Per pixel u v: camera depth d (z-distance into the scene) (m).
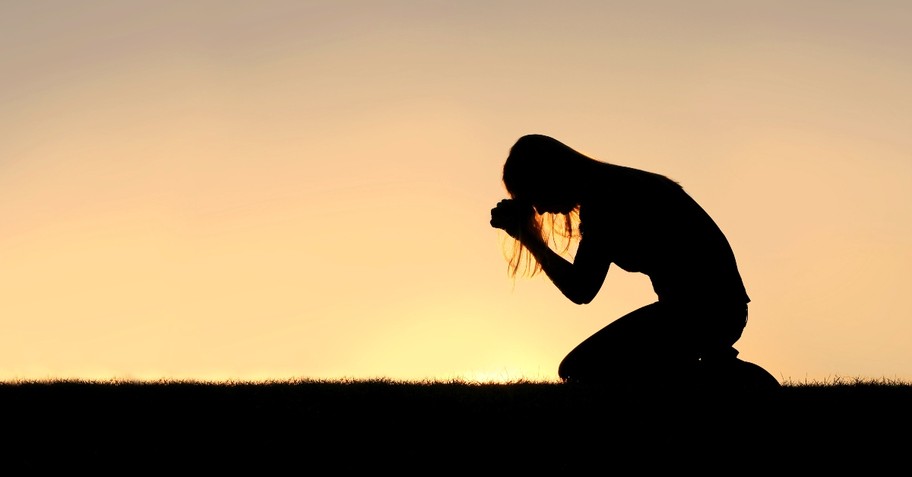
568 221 7.68
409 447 5.33
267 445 5.37
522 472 4.94
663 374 7.11
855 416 5.87
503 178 7.27
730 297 6.98
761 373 7.07
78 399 6.50
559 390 6.62
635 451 5.25
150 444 5.41
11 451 5.27
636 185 6.95
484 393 6.55
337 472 4.94
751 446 5.34
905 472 4.99
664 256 6.95
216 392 6.72
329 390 6.79
